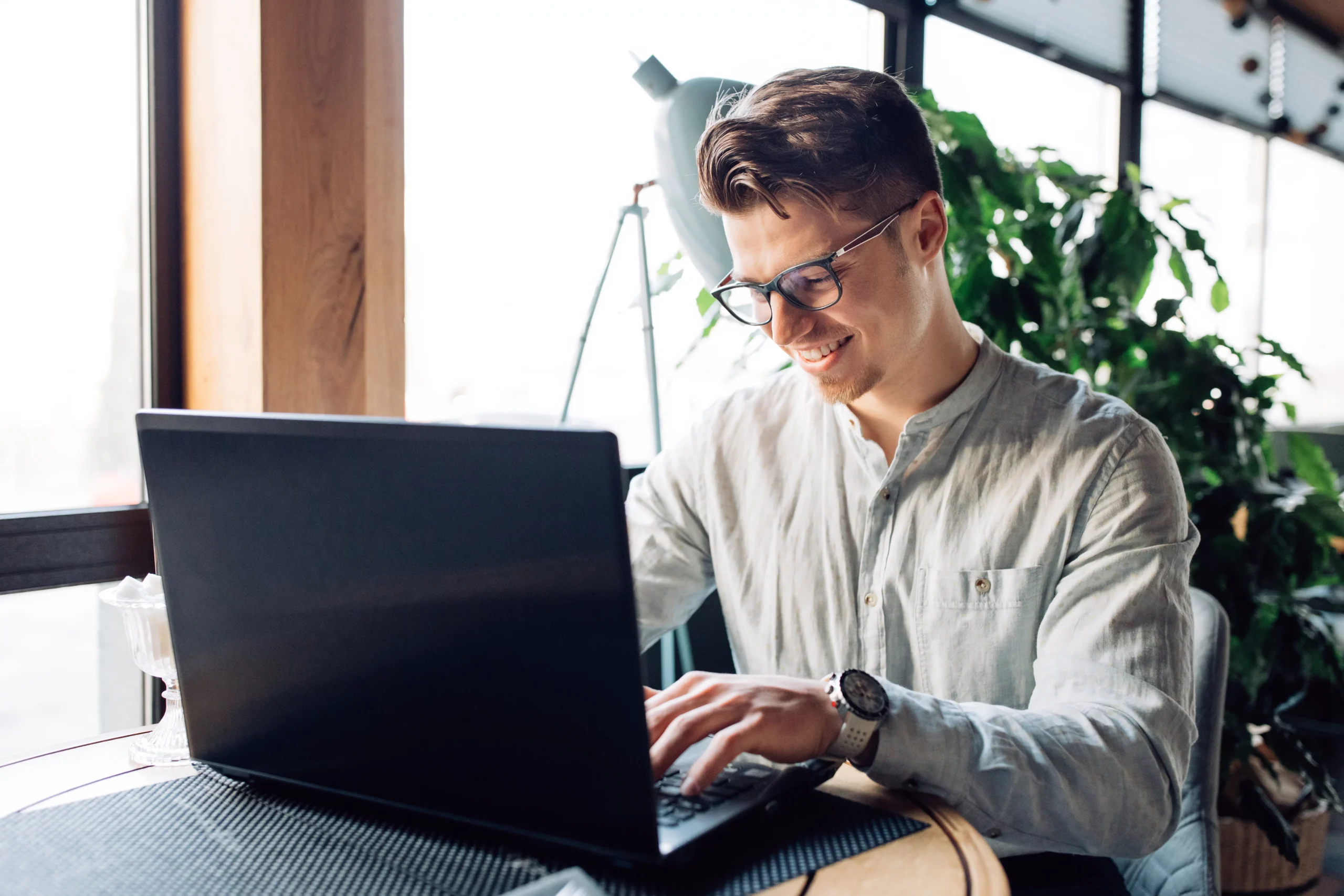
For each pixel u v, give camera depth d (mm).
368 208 1481
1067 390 1086
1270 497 1851
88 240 1470
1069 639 932
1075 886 951
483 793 641
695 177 1416
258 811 728
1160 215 1967
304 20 1391
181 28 1463
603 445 543
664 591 1259
